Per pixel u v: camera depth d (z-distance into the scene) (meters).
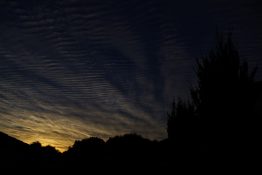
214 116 7.41
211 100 7.59
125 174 14.95
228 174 6.74
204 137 7.56
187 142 8.46
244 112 7.10
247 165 6.57
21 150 21.88
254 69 7.41
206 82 7.86
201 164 7.39
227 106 7.27
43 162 20.91
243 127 6.98
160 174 9.41
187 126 8.69
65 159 21.53
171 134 9.34
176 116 9.22
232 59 7.69
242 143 6.85
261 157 6.50
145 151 17.88
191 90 8.30
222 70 7.66
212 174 7.02
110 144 21.72
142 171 13.80
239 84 7.35
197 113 8.04
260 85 7.34
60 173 18.61
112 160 18.20
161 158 10.83
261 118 7.02
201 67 8.16
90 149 21.75
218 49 7.99
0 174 16.73
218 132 7.25
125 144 20.47
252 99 7.21
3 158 18.91
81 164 19.48
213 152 7.18
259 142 6.70
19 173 17.67
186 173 7.95
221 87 7.51
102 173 16.70
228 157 6.89
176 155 8.74
